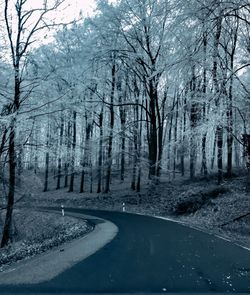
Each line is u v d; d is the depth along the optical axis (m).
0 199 23.53
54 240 16.53
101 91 39.44
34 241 19.48
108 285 7.28
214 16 12.10
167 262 9.48
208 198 25.41
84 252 11.16
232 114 18.38
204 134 20.34
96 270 8.62
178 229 17.22
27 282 7.63
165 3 12.38
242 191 24.83
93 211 31.23
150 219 22.88
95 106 38.84
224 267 8.88
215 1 11.77
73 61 25.66
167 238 14.08
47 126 22.98
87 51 33.28
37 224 27.98
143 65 32.69
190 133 20.47
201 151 27.47
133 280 7.66
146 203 32.59
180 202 27.53
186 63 12.91
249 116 18.45
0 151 19.17
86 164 44.66
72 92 22.61
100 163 40.53
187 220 22.77
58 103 20.78
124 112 41.12
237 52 21.48
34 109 19.34
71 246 12.58
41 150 20.88
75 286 7.22
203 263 9.34
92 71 34.81
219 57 14.90
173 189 33.56
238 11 13.30
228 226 18.66
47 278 7.94
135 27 33.22
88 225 20.42
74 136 42.34
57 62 22.38
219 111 17.09
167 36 12.97
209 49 13.76
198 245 12.33
